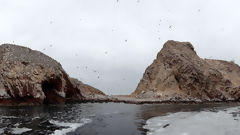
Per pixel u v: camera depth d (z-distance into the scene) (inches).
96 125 850.1
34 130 741.9
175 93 2422.5
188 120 891.4
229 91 2524.6
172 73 2623.0
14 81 1608.0
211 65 2952.8
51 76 1759.4
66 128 781.3
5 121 914.7
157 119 982.4
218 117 966.4
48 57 1979.6
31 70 1685.5
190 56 2805.1
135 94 2691.9
